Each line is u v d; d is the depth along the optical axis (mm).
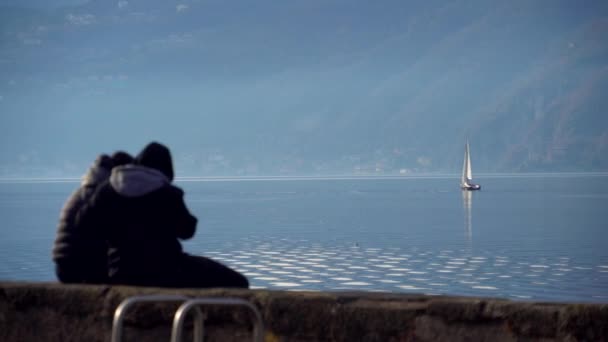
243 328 3932
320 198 126000
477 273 29906
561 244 42719
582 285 26359
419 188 182250
